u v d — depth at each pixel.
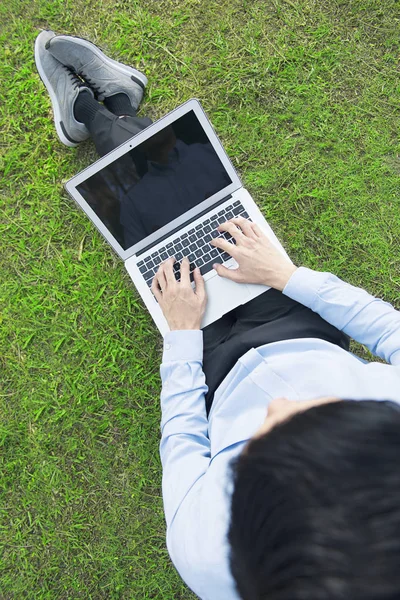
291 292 1.13
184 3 1.70
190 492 0.85
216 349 1.17
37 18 1.72
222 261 1.32
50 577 1.63
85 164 1.71
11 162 1.72
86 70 1.63
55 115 1.66
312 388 0.88
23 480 1.66
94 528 1.63
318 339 1.02
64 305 1.68
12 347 1.69
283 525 0.48
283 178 1.65
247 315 1.23
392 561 0.44
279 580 0.47
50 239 1.70
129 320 1.66
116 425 1.64
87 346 1.66
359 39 1.67
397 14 1.66
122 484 1.62
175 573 1.58
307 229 1.64
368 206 1.64
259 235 1.28
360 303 1.04
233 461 0.63
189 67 1.70
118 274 1.67
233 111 1.68
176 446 0.96
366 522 0.45
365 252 1.62
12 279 1.71
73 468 1.64
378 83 1.67
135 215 1.34
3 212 1.72
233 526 0.55
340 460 0.49
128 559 1.60
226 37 1.69
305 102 1.67
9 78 1.72
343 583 0.44
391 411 0.56
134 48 1.71
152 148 1.27
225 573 0.69
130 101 1.67
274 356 1.01
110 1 1.71
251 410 0.92
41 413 1.67
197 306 1.23
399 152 1.65
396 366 0.86
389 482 0.47
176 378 1.08
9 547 1.65
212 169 1.32
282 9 1.68
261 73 1.68
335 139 1.66
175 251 1.36
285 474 0.50
